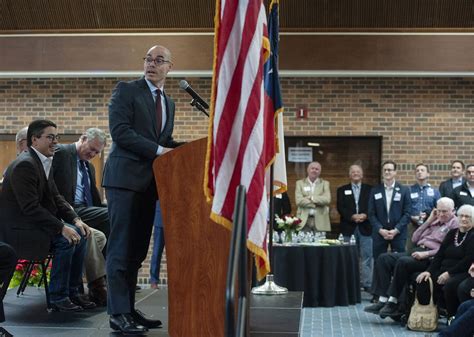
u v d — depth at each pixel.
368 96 12.09
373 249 10.30
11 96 12.53
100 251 5.25
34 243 4.79
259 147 3.20
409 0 11.40
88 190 6.22
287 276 9.64
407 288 8.40
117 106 3.87
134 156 3.84
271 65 5.00
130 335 3.77
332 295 9.75
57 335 3.98
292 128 12.14
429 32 11.77
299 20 11.75
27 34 12.20
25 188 4.76
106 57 12.08
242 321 2.50
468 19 11.55
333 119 12.10
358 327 8.41
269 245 5.75
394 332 8.06
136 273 4.04
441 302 8.15
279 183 5.30
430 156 12.02
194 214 3.46
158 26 11.96
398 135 12.04
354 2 11.47
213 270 3.44
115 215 3.82
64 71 12.13
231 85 3.25
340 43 11.83
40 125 5.09
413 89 12.05
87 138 5.99
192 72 12.00
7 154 12.55
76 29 12.11
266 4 11.72
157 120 3.99
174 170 3.48
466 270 7.70
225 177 3.18
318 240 10.12
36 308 5.04
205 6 11.69
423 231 8.53
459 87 12.00
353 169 10.98
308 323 8.66
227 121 3.22
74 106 12.44
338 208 11.02
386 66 11.79
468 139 11.99
